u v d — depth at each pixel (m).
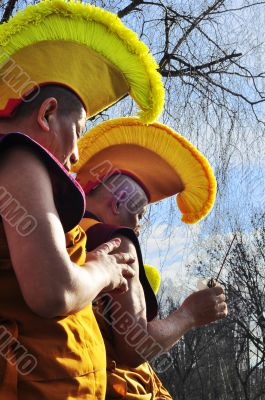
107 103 2.36
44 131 2.13
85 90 2.27
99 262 2.10
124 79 2.42
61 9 2.33
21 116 2.13
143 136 3.25
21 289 1.82
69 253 2.06
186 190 3.35
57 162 1.95
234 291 18.52
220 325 20.92
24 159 1.89
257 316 20.70
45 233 1.81
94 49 2.35
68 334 1.94
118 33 2.38
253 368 22.42
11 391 1.86
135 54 2.42
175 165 3.27
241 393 24.66
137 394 2.66
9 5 5.04
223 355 24.08
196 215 3.40
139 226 3.13
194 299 2.81
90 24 2.36
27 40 2.27
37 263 1.79
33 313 1.92
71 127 2.19
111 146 3.23
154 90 2.46
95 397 2.00
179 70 5.84
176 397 21.23
